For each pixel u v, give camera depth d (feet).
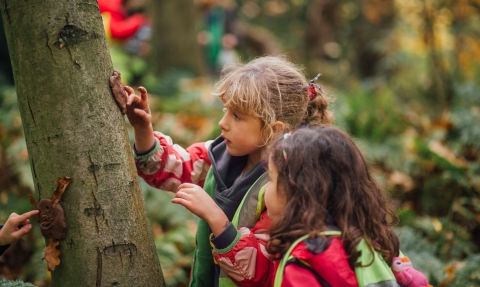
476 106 12.91
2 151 11.50
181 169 6.50
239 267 5.32
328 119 6.26
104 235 5.19
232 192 5.84
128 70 16.66
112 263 5.23
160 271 5.71
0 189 10.97
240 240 5.35
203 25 19.79
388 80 21.29
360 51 25.95
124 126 5.43
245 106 5.63
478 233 10.67
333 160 5.01
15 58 5.14
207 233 6.10
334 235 4.87
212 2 19.66
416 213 11.52
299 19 32.83
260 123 5.73
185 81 16.58
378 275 4.93
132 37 18.19
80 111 5.08
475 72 15.35
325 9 28.19
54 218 5.15
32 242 10.05
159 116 13.70
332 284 4.75
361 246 4.91
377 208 5.09
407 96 18.11
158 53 18.08
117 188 5.24
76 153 5.08
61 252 5.25
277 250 4.93
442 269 8.50
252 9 32.83
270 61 6.03
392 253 5.14
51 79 5.03
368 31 25.91
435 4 16.03
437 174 11.70
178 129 12.73
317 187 4.92
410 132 13.51
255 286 5.42
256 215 5.66
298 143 5.07
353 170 5.06
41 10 4.98
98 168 5.14
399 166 12.09
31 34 5.00
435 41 16.38
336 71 26.55
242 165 6.21
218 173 6.02
